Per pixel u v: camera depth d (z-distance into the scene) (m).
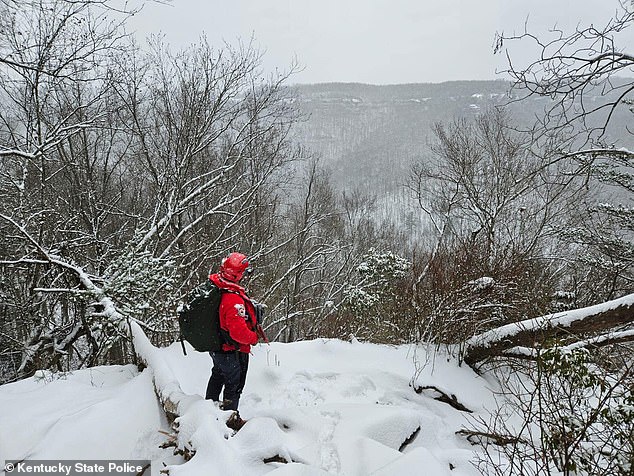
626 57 4.84
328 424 4.09
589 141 5.80
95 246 11.28
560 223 13.84
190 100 12.57
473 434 4.70
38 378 5.55
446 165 16.97
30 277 10.91
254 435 3.52
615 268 10.38
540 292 7.99
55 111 10.98
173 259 9.71
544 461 3.32
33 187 11.68
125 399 4.60
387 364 6.45
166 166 11.91
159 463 3.78
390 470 3.26
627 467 2.94
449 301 7.39
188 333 4.43
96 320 7.62
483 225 13.80
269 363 6.20
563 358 3.37
